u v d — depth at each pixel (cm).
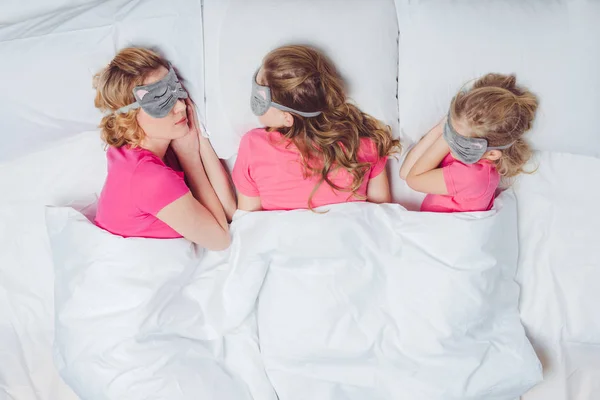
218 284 127
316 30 115
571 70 116
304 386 122
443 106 121
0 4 128
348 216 122
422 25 118
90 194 135
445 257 121
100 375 119
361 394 121
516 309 129
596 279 129
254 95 115
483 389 121
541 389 127
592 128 121
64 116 129
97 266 119
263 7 116
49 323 135
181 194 115
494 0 117
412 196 132
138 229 119
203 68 121
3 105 127
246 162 122
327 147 116
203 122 124
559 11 115
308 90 112
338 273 122
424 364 121
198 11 119
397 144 125
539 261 131
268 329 125
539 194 130
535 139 123
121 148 116
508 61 116
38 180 134
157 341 120
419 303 122
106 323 119
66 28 122
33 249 135
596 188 128
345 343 122
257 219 124
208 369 121
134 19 120
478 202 120
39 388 131
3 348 133
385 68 119
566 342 130
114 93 111
